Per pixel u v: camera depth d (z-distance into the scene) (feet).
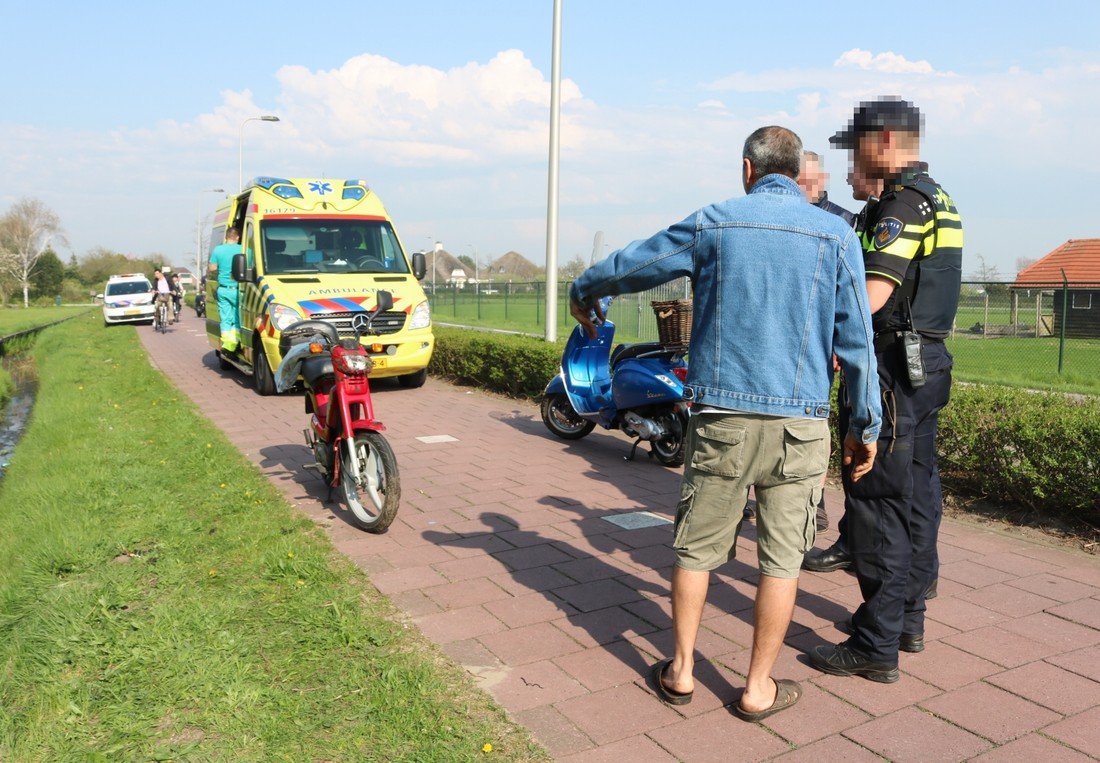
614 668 11.25
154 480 20.10
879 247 10.34
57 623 11.93
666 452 22.59
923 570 11.59
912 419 10.75
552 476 21.68
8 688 10.37
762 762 9.17
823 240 9.15
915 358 10.52
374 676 10.78
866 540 10.78
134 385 38.32
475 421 29.89
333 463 18.58
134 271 335.47
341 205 38.93
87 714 9.78
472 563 15.16
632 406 22.68
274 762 8.94
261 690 10.19
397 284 36.52
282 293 34.19
